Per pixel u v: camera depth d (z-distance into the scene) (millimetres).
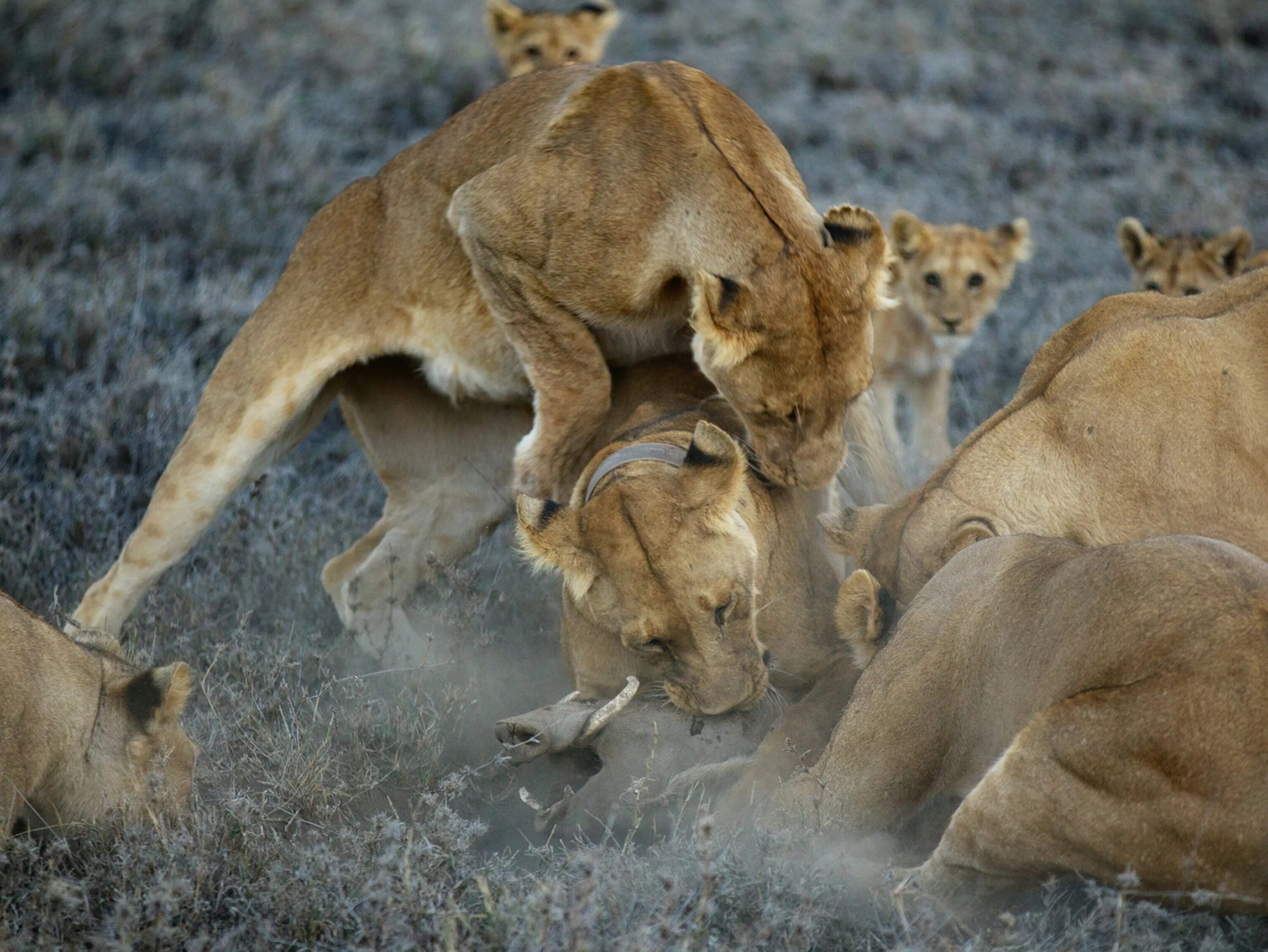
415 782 9500
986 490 8961
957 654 7715
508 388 11500
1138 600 6859
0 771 7898
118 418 14297
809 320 9539
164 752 8641
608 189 10250
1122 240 18016
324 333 11656
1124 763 6543
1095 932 6809
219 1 26266
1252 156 24406
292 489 13898
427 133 24312
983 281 17062
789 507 9766
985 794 6891
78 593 12008
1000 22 30000
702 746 8789
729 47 28562
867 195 22500
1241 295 8961
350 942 6750
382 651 11211
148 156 21672
